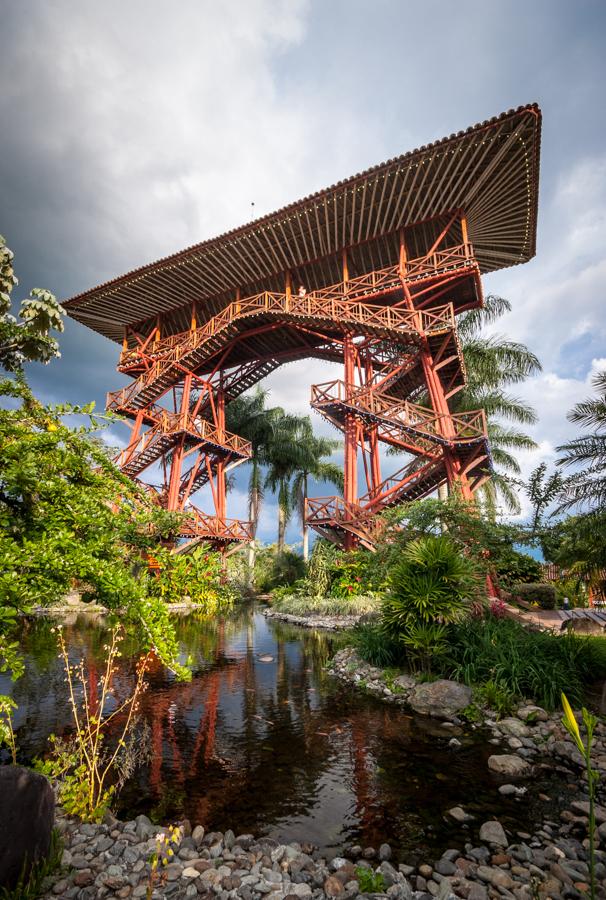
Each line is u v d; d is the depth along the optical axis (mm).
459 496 12531
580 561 7809
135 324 29547
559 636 8391
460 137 16344
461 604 7934
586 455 7516
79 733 4234
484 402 23094
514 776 4676
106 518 3885
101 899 2691
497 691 6734
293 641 12805
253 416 32688
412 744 5516
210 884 2871
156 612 3457
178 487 23281
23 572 3074
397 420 17984
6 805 2674
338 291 23609
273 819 3838
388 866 3129
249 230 21359
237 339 25188
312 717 6457
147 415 26047
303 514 32625
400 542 13094
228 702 7094
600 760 4941
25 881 2719
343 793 4301
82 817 3580
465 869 3145
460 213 19359
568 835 3615
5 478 3318
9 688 7371
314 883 2990
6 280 9711
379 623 9836
